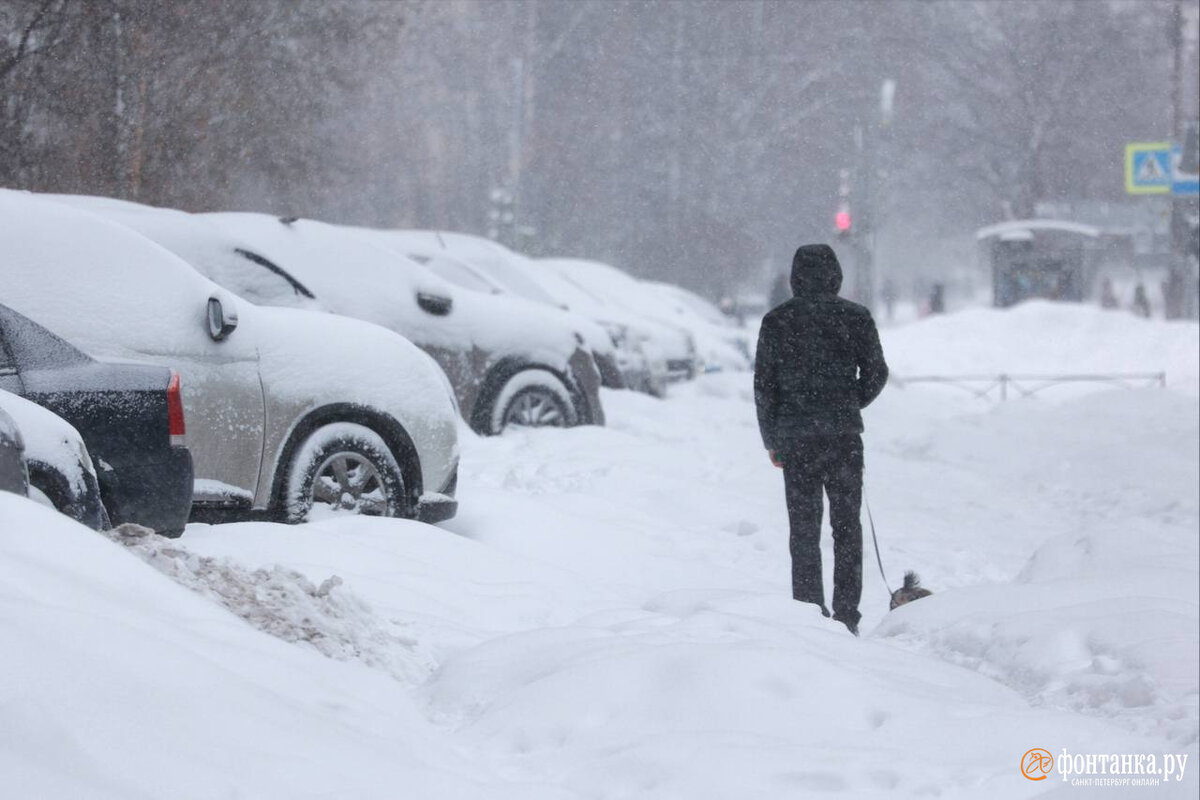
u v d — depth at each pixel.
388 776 12.31
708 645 16.84
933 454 54.84
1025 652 21.11
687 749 14.07
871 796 13.36
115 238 27.69
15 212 27.19
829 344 25.66
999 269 144.88
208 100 64.56
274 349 28.59
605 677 15.88
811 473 25.67
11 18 57.38
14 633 11.91
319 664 15.73
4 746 10.56
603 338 58.41
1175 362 109.56
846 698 15.79
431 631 19.81
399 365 30.25
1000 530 40.34
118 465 23.81
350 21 72.25
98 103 59.47
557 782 13.78
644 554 30.39
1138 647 20.16
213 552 22.38
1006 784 13.82
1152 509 43.84
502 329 45.84
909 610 24.86
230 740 11.80
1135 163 139.88
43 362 24.16
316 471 28.62
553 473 39.81
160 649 12.77
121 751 10.98
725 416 60.06
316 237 44.12
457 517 31.44
